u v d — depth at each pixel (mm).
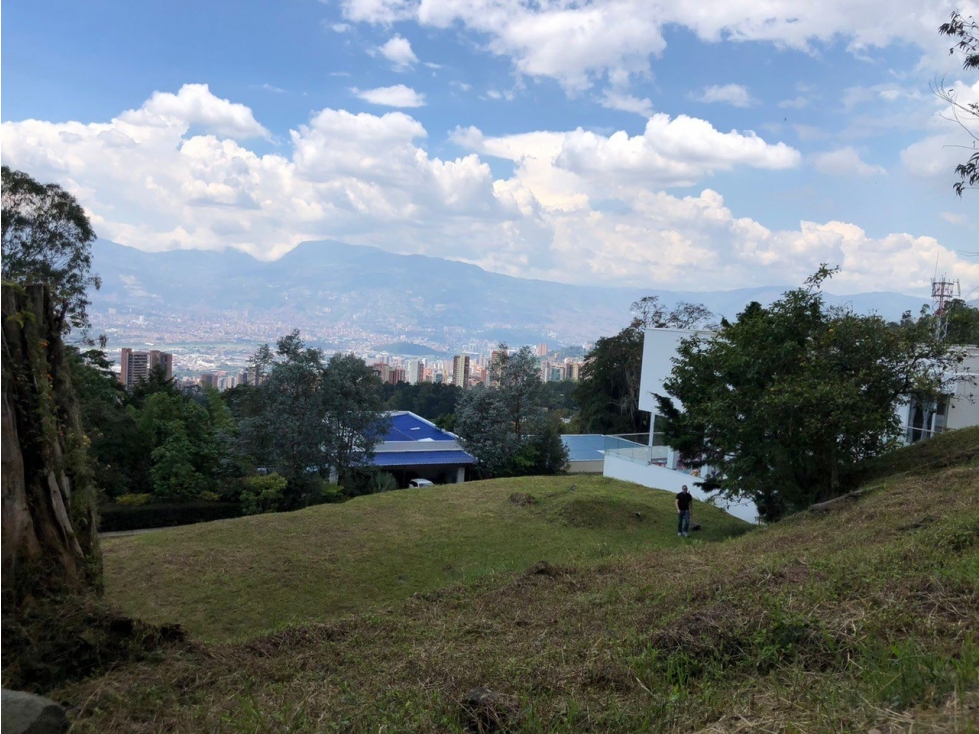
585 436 45656
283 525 17781
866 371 15500
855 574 6527
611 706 4426
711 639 5457
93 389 27906
